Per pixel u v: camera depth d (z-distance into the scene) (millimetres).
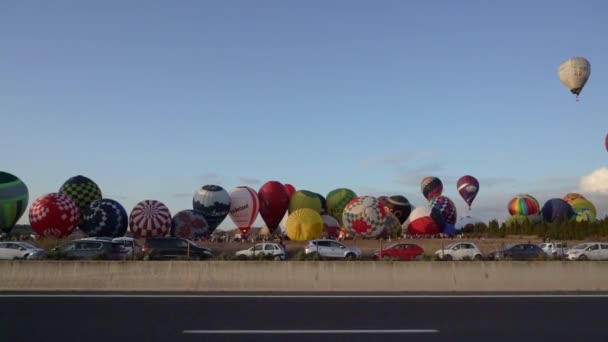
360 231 55188
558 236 62906
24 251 31766
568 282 19062
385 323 12664
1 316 13586
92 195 57500
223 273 18984
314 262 19156
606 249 35969
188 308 14891
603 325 12492
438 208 64000
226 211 58781
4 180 50312
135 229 52375
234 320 13023
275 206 61750
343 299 16734
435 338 11070
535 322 12859
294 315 13766
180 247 30578
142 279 18844
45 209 49375
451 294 18000
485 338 11086
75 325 12367
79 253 27562
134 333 11492
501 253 29594
